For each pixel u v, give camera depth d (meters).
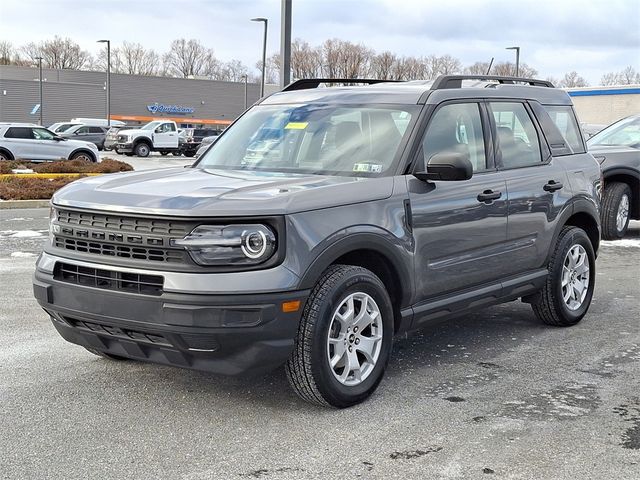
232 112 87.56
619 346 6.00
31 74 89.50
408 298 4.93
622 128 12.77
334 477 3.64
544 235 6.11
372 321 4.65
